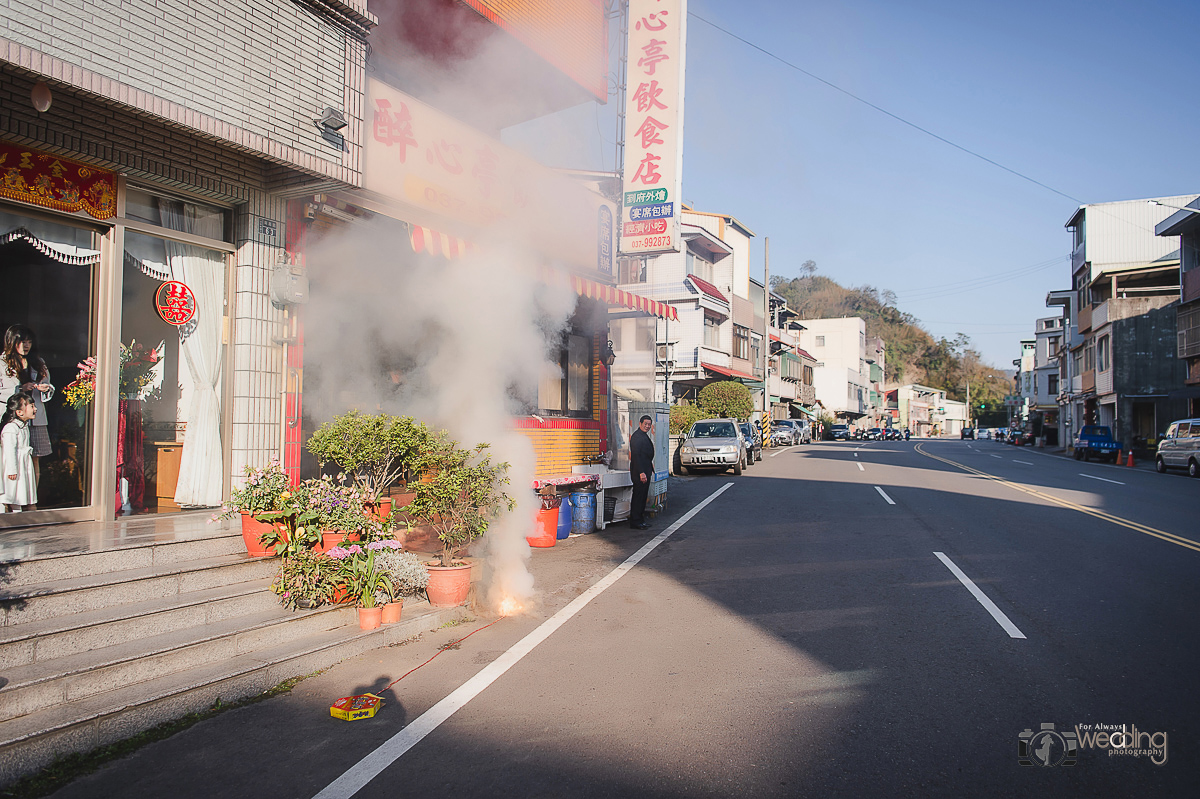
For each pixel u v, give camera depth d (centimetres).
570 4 1053
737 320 3738
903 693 436
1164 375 3316
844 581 723
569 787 324
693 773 337
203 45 545
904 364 10481
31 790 319
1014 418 8038
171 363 622
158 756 353
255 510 544
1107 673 469
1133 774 340
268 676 442
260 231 655
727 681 456
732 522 1124
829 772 338
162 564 498
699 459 2011
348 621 542
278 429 668
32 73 445
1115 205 3838
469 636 552
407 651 515
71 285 552
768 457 2908
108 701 374
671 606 635
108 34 486
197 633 449
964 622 581
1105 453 3105
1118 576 736
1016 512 1206
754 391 4153
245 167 642
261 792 319
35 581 434
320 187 652
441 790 321
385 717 402
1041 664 485
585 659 498
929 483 1727
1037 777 336
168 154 583
